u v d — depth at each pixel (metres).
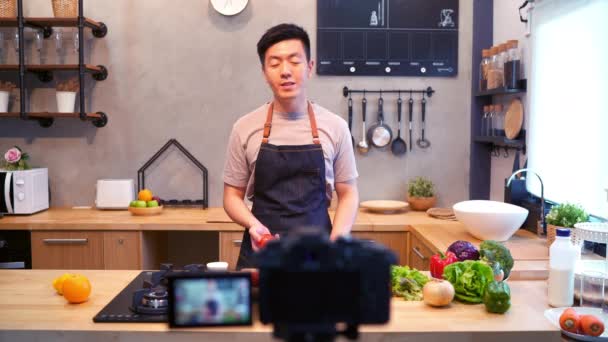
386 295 0.66
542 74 3.01
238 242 3.30
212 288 0.74
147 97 3.83
